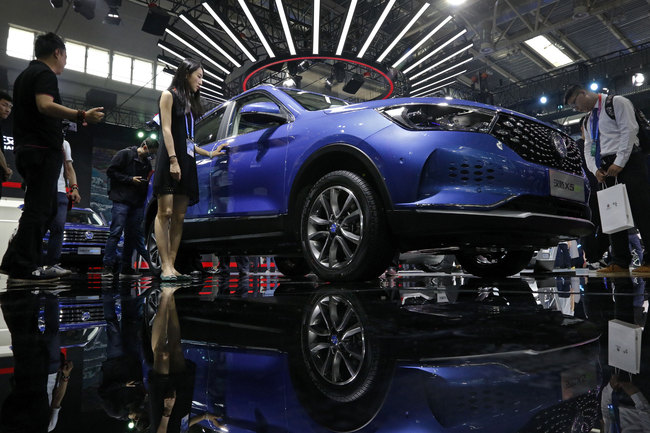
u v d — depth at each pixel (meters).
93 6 11.36
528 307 0.99
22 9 15.15
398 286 1.67
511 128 1.89
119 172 4.02
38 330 0.81
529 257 2.55
